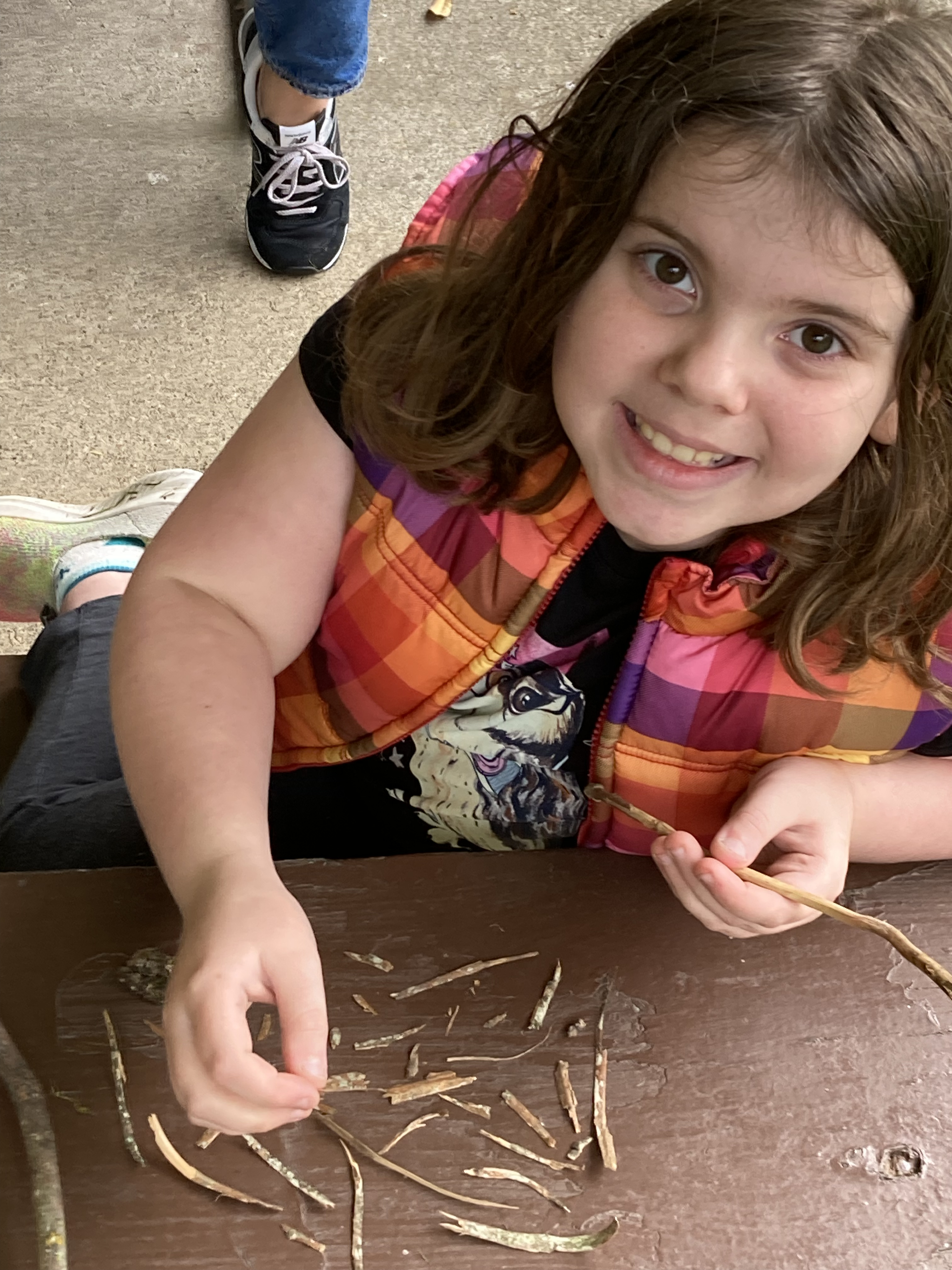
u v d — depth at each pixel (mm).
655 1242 566
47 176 1936
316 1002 564
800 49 542
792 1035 645
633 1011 649
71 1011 623
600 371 619
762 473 630
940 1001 664
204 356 1785
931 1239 575
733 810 784
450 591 792
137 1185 565
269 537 804
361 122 2084
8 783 938
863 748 793
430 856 710
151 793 697
